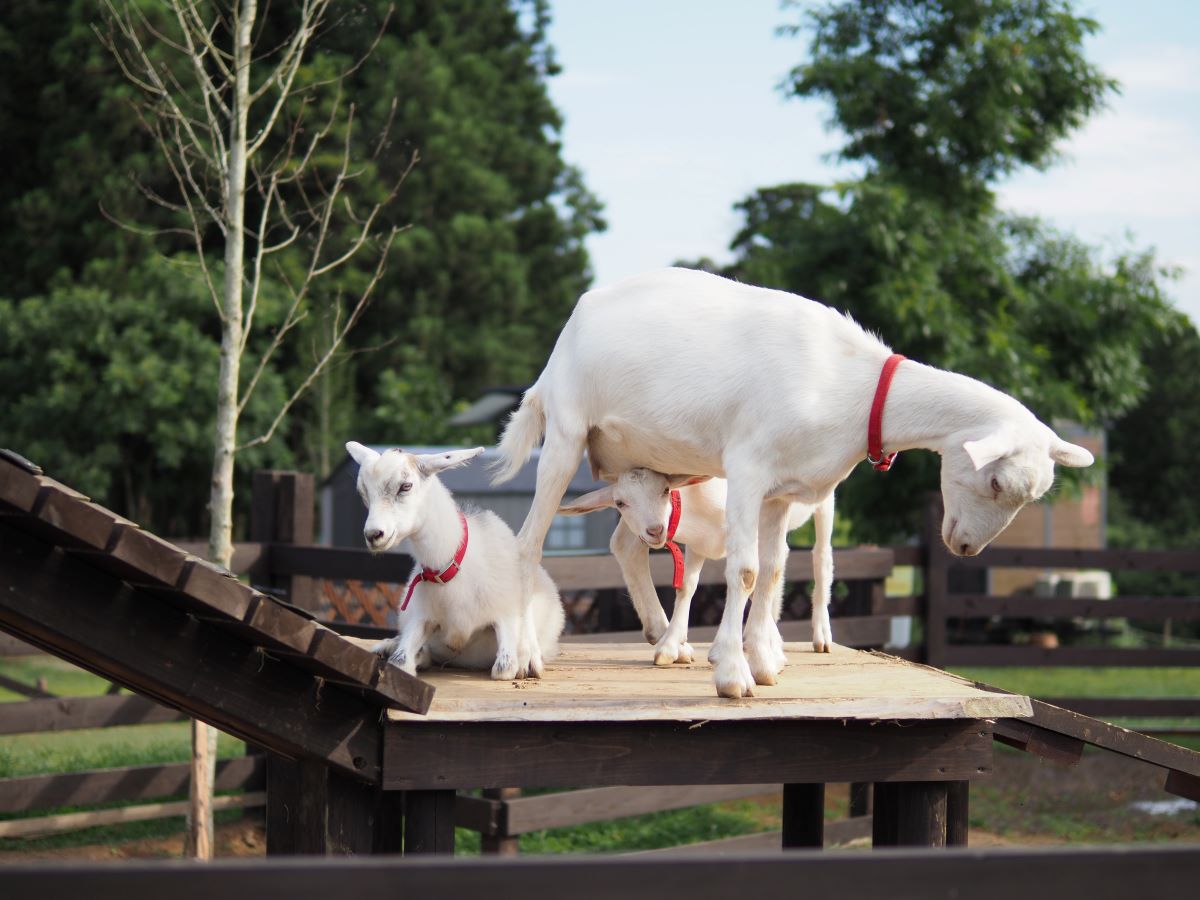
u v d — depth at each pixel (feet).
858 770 12.83
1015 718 13.42
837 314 13.75
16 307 73.20
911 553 31.01
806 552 27.58
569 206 104.99
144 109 70.79
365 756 11.84
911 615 31.60
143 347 67.87
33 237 76.74
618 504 14.51
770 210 88.17
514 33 102.22
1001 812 30.42
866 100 43.11
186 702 12.29
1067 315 43.45
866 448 13.14
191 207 21.77
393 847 14.03
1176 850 6.38
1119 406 45.21
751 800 31.14
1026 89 43.21
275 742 11.97
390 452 13.08
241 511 76.48
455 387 90.89
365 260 84.53
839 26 44.37
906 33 44.34
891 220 40.70
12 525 10.30
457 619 13.52
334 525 54.19
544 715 11.93
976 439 12.92
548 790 27.14
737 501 12.89
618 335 13.75
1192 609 32.68
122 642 10.82
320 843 12.76
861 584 29.17
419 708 11.25
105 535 9.63
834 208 44.34
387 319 88.89
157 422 67.82
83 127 77.41
